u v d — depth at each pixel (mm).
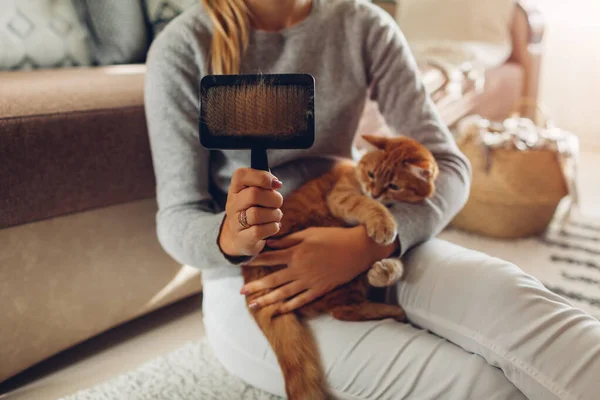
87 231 1004
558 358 623
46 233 948
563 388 609
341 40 903
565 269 1416
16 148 853
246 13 856
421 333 753
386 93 955
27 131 859
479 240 1620
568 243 1586
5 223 875
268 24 882
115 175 987
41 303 968
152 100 862
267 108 600
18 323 947
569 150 1536
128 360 1075
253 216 612
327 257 798
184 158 845
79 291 1017
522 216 1563
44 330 986
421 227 844
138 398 928
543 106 2287
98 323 1066
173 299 1198
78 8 1508
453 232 1686
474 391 664
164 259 1144
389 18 951
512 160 1508
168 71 844
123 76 1176
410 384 695
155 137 865
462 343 743
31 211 898
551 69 2555
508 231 1603
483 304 717
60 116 896
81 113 922
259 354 806
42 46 1422
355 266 812
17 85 993
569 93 2551
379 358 720
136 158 1011
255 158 622
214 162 926
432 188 875
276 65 884
